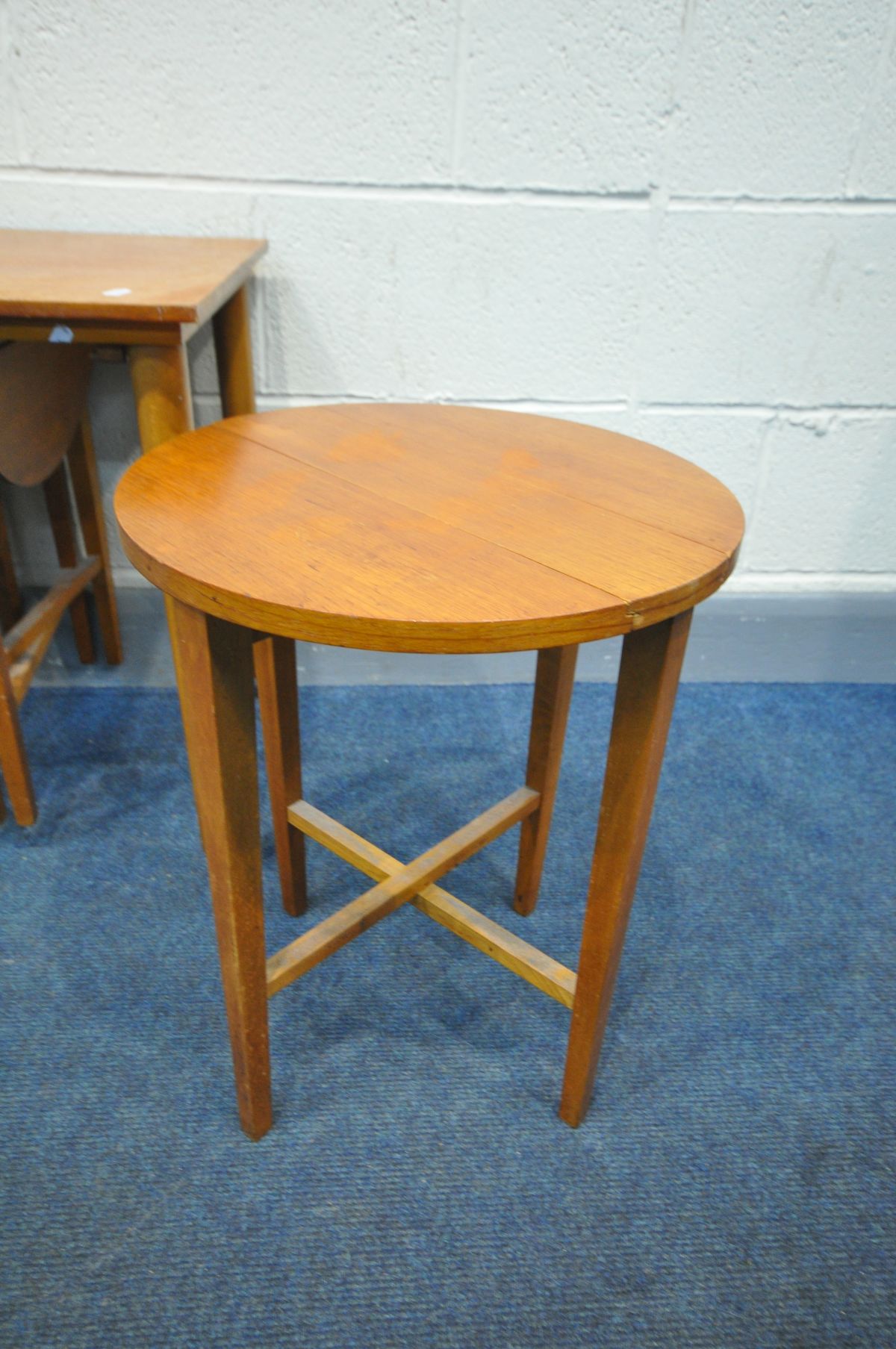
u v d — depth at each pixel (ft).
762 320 4.98
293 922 4.00
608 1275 2.71
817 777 5.18
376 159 4.38
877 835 4.72
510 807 3.59
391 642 1.90
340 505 2.44
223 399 4.32
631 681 2.30
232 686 2.26
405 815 4.68
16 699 4.17
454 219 4.56
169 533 2.22
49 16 3.95
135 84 4.13
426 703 5.69
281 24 4.03
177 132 4.26
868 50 4.28
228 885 2.50
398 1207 2.87
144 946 3.82
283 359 4.89
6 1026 3.43
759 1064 3.43
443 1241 2.78
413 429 3.12
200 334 4.82
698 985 3.77
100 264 3.64
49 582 5.49
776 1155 3.09
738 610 5.90
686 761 5.27
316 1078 3.29
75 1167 2.94
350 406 3.35
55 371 4.16
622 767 2.42
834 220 4.72
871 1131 3.19
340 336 4.84
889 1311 2.65
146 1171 2.94
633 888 2.68
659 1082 3.34
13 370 3.67
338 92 4.21
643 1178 3.00
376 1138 3.09
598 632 1.96
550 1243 2.79
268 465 2.71
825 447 5.41
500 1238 2.80
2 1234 2.73
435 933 3.97
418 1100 3.23
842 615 5.95
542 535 2.30
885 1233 2.86
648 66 4.26
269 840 4.48
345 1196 2.90
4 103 4.15
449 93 4.24
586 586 2.03
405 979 3.73
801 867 4.46
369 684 5.87
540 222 4.61
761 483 5.52
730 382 5.15
